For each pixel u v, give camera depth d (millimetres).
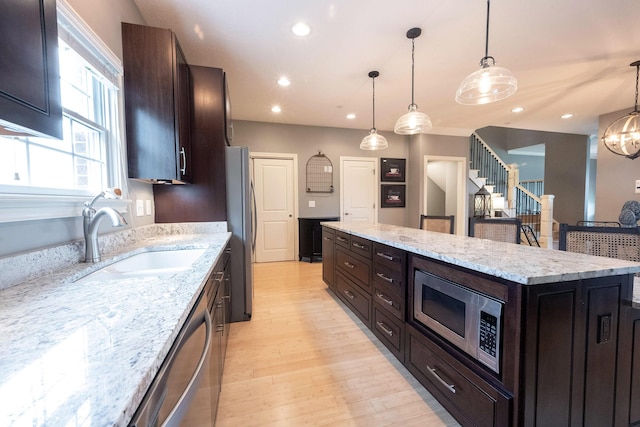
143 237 2115
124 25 1792
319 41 2379
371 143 3230
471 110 4230
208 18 2076
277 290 3400
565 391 1066
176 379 664
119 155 1736
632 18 2066
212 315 1301
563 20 2096
